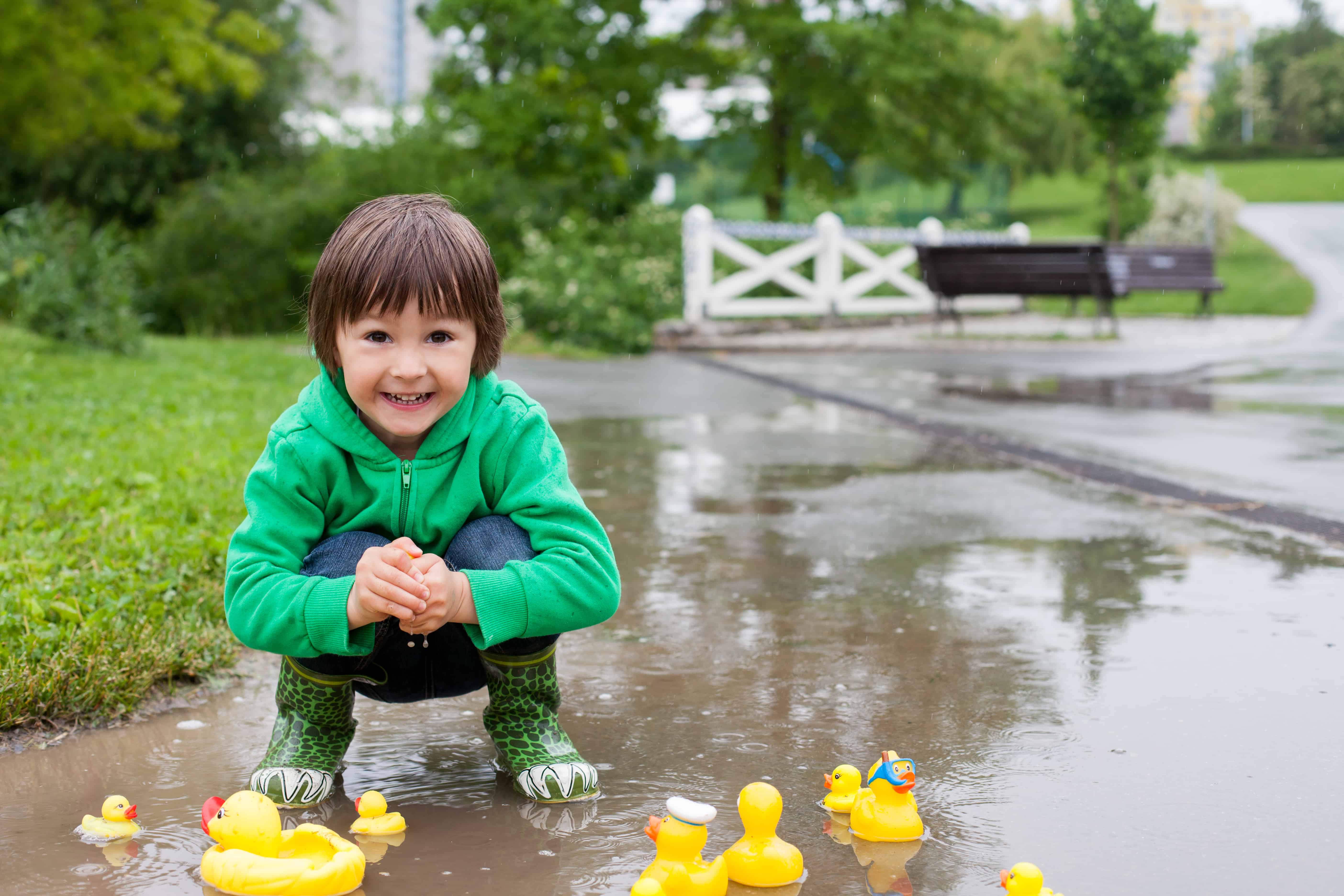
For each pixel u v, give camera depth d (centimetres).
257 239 1477
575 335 1234
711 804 199
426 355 191
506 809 199
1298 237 2777
